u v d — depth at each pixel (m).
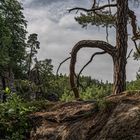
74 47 16.17
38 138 8.60
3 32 40.12
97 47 16.05
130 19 18.17
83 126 7.69
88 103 8.69
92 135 7.44
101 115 7.60
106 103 7.68
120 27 16.14
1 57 39.81
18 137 9.02
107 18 19.27
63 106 8.97
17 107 9.54
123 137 6.92
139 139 6.73
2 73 46.09
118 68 15.80
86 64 16.19
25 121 9.21
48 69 55.50
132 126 6.91
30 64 57.03
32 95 44.75
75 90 16.47
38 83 52.59
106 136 7.13
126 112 7.20
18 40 47.62
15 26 47.03
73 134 7.75
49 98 47.34
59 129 8.18
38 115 9.09
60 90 47.88
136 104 7.32
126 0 16.33
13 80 46.62
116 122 7.14
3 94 22.12
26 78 53.22
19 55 47.50
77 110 8.28
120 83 15.69
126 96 7.83
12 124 9.30
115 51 15.98
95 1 18.38
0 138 9.19
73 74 16.33
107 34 16.67
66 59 16.42
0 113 9.48
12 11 46.41
